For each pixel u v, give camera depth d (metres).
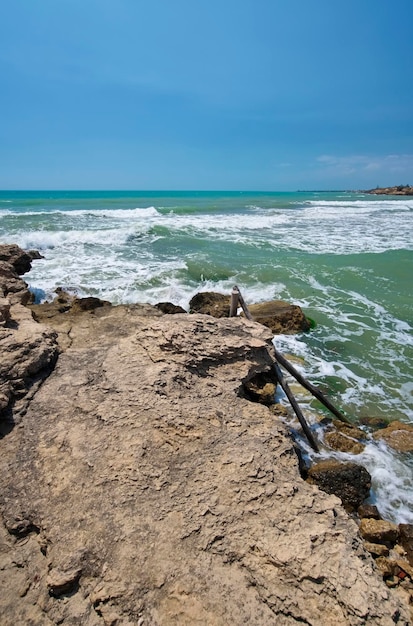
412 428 6.05
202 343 5.32
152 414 4.19
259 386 6.50
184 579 2.72
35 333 5.70
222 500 3.27
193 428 4.05
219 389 4.90
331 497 3.37
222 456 3.72
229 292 12.13
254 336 5.77
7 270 10.98
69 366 5.36
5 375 4.67
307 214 32.81
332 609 2.47
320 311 10.78
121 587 2.69
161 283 12.63
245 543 2.93
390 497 4.85
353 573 2.61
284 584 2.65
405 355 8.49
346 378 7.57
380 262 15.28
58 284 12.28
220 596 2.61
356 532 3.05
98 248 17.28
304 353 8.52
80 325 7.50
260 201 50.34
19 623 2.58
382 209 40.22
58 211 30.61
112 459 3.70
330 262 15.23
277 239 19.98
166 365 5.00
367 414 6.54
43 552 3.08
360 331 9.59
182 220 26.41
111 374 4.98
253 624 2.45
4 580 2.86
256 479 3.46
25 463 3.76
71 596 2.73
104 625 2.54
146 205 39.72
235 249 17.47
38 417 4.33
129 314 8.57
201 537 2.99
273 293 12.03
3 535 3.21
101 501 3.32
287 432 4.52
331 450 5.59
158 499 3.31
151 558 2.86
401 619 2.44
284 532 2.97
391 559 3.87
